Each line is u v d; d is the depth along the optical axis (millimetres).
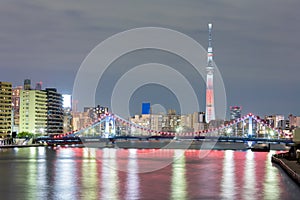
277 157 167875
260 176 120750
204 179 113688
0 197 88062
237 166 152250
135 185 101875
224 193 91750
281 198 86625
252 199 85500
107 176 119750
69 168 143125
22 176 120625
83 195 89312
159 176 119938
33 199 85938
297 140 160250
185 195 89188
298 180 102625
